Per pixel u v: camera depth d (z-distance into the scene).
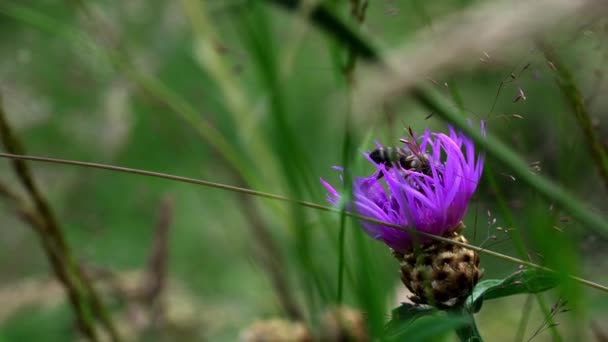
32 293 0.52
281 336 0.38
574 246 0.36
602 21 0.32
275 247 0.43
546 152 0.39
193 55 0.54
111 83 0.51
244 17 0.42
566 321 0.35
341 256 0.34
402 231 0.35
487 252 0.34
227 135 0.56
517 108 0.39
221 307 0.54
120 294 0.46
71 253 0.41
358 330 0.34
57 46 0.55
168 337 0.47
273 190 0.44
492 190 0.37
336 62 0.39
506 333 0.49
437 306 0.34
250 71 0.49
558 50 0.33
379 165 0.35
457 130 0.36
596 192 0.39
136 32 0.53
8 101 0.57
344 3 0.42
